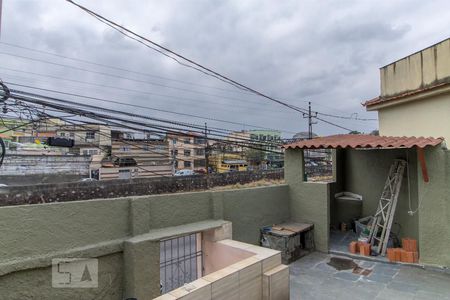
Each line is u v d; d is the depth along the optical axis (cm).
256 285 354
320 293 471
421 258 582
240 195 599
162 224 466
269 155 3797
